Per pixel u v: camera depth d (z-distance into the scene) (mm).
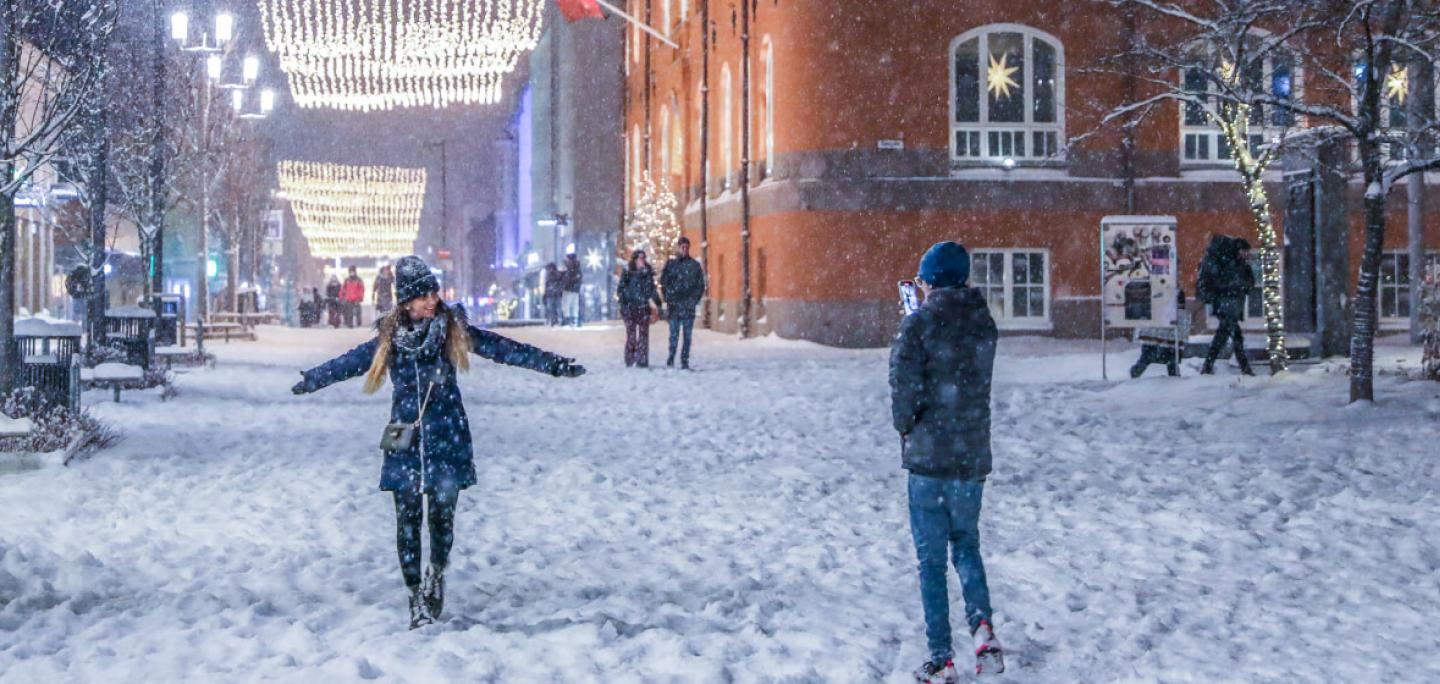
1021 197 32469
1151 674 5992
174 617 6969
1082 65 32375
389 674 5938
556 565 8461
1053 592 7668
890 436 15258
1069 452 13398
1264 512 10023
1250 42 19406
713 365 26953
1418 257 26812
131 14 26312
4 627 6848
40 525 9656
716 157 41688
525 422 16953
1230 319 19359
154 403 18656
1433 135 17078
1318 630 6793
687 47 45562
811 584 7965
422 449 6730
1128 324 20703
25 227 36562
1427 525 9320
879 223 32531
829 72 32594
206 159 37438
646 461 13289
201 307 38469
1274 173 32781
